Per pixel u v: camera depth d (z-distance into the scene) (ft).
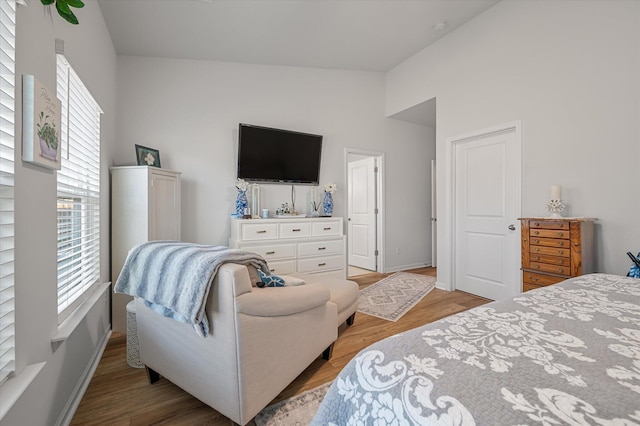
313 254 12.00
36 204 3.98
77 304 5.77
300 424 4.64
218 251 4.75
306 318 5.44
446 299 10.96
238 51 11.14
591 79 7.98
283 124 12.82
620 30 7.47
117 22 8.63
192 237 11.13
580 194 8.20
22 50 3.66
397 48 12.57
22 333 3.55
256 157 11.92
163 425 4.69
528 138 9.36
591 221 7.64
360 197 17.11
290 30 10.21
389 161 15.79
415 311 9.76
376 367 2.25
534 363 2.13
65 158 5.55
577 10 8.25
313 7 9.13
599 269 7.80
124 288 5.25
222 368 4.28
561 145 8.61
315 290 5.51
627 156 7.37
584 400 1.71
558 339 2.52
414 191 16.83
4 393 3.05
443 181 12.19
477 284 11.27
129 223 8.50
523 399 1.74
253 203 11.96
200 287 4.18
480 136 10.90
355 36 11.18
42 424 3.96
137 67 10.44
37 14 4.08
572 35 8.36
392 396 2.00
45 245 4.22
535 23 9.16
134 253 5.30
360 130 14.74
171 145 10.85
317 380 5.80
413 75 13.51
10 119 3.38
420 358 2.25
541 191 9.06
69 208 5.88
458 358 2.22
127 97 10.27
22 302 3.57
